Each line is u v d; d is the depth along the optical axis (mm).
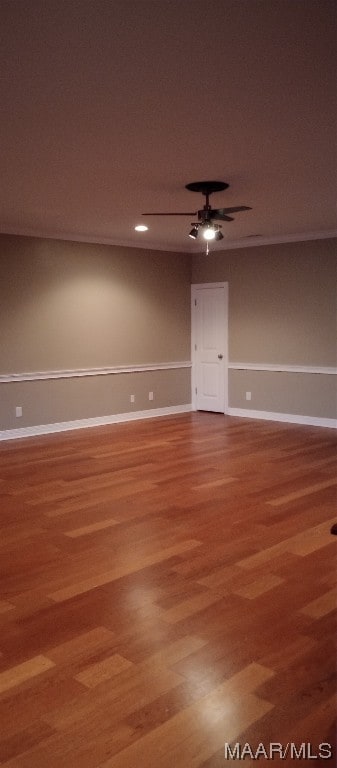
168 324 8531
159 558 3434
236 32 2219
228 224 6621
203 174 4340
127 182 4578
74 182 4570
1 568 3305
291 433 7105
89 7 2021
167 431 7297
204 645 2529
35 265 6906
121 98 2873
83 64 2482
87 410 7621
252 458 5855
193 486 4887
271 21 2137
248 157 3914
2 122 3203
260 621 2732
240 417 8328
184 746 1936
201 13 2072
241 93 2824
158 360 8422
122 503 4445
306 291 7496
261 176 4418
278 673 2326
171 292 8531
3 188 4770
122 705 2137
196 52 2383
